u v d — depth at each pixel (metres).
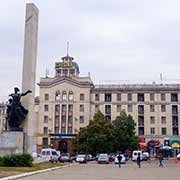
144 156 76.62
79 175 28.55
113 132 84.88
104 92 99.12
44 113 97.25
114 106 98.38
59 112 97.12
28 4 43.69
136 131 96.94
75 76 99.00
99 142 80.06
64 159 61.81
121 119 86.81
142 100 98.44
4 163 34.53
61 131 96.00
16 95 40.56
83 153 83.12
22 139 39.75
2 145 39.22
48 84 98.19
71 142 93.50
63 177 25.95
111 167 45.59
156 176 28.70
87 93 97.19
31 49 42.78
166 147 83.31
